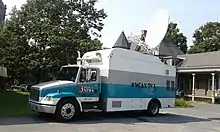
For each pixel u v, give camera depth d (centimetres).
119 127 1233
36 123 1209
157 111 1719
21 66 2655
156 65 1716
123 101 1515
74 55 2366
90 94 1407
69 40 2342
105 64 1471
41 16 2688
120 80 1505
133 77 1571
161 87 1741
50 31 2442
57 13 2714
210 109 2541
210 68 3588
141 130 1191
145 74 1642
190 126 1395
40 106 1289
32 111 1487
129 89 1546
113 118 1521
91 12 2916
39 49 2464
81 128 1151
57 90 1313
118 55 1505
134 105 1573
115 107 1478
